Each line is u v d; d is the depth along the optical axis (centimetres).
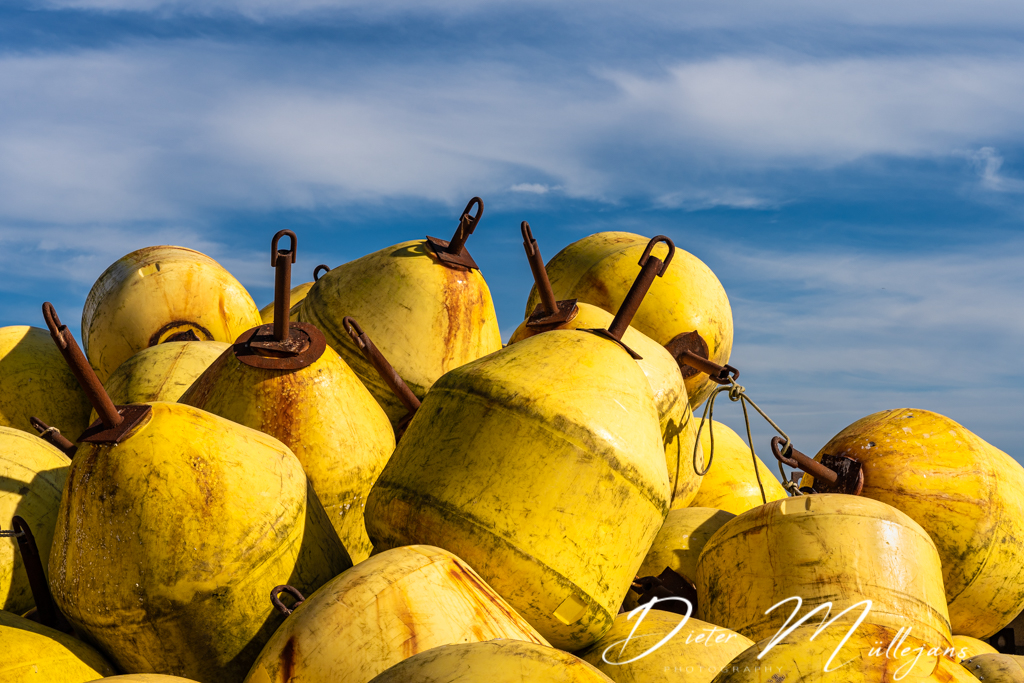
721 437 556
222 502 267
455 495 278
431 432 300
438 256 446
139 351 462
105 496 266
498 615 249
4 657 253
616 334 332
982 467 424
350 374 366
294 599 274
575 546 277
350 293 445
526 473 278
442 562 252
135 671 272
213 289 512
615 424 291
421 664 202
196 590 258
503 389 292
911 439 434
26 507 330
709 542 374
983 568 413
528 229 416
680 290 525
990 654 361
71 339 263
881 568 327
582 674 187
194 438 277
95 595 264
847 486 428
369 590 237
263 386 337
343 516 340
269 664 232
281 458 298
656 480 298
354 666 225
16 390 479
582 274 549
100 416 275
